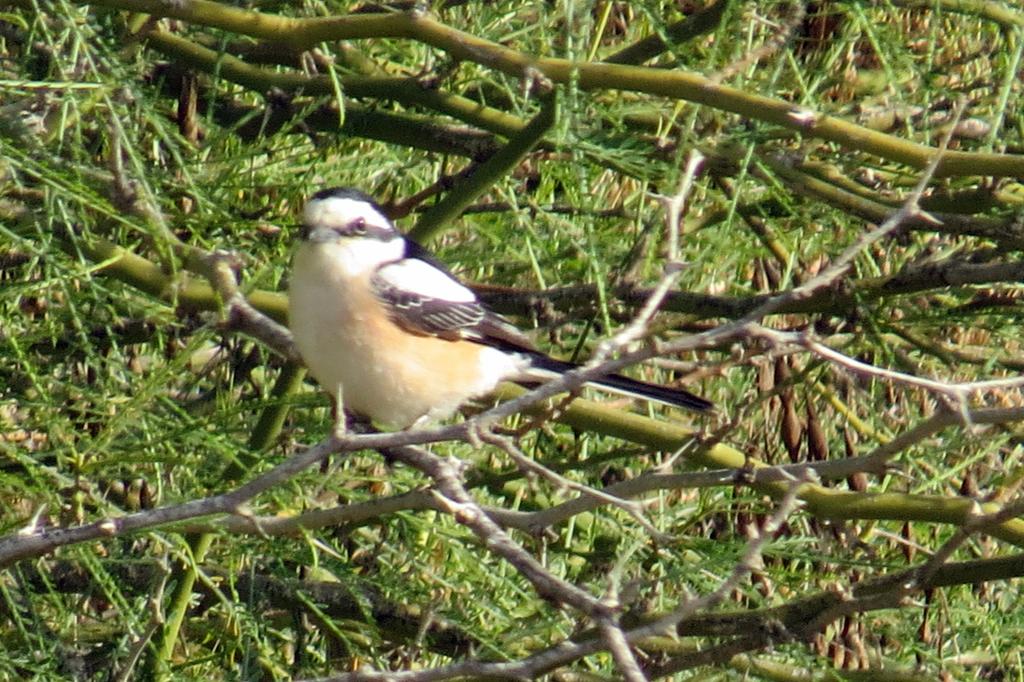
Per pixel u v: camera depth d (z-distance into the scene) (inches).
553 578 236.8
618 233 483.2
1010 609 466.3
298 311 366.9
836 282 405.1
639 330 251.4
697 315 417.7
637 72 349.7
